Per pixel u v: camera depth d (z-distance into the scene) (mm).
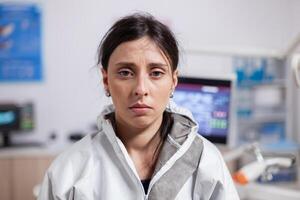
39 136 2861
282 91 2799
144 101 664
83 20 2832
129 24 675
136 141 741
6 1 2736
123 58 661
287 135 2705
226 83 1586
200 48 1726
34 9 2768
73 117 2900
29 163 2541
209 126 1620
